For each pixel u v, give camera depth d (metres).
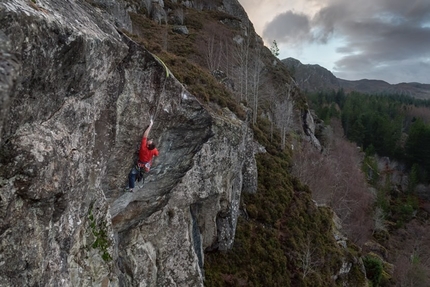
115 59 6.21
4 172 3.93
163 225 12.38
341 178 43.59
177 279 12.65
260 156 28.73
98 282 7.50
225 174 15.23
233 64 45.84
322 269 21.84
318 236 24.03
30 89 3.97
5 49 3.18
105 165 7.21
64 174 4.99
